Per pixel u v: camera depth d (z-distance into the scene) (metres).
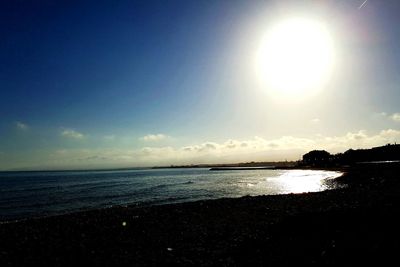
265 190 60.47
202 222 21.20
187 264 13.00
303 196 34.03
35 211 37.97
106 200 47.94
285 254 12.93
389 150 157.12
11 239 17.47
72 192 64.25
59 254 14.68
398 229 13.13
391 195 30.94
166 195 53.62
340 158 177.62
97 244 16.30
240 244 15.29
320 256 12.01
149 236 17.75
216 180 102.06
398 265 10.31
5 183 111.06
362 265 10.73
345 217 16.08
